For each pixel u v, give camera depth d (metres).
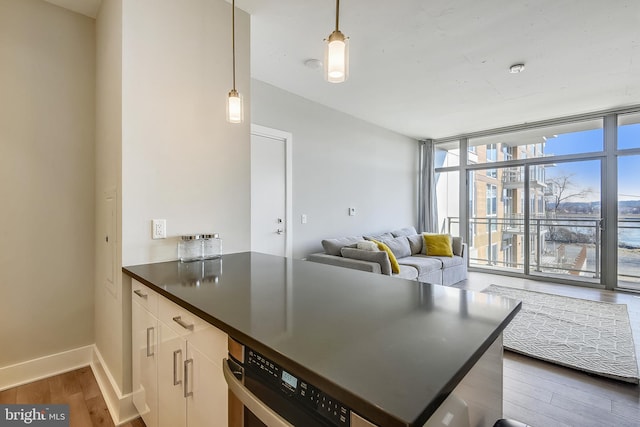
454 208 6.10
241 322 0.92
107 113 1.92
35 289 2.08
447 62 2.90
